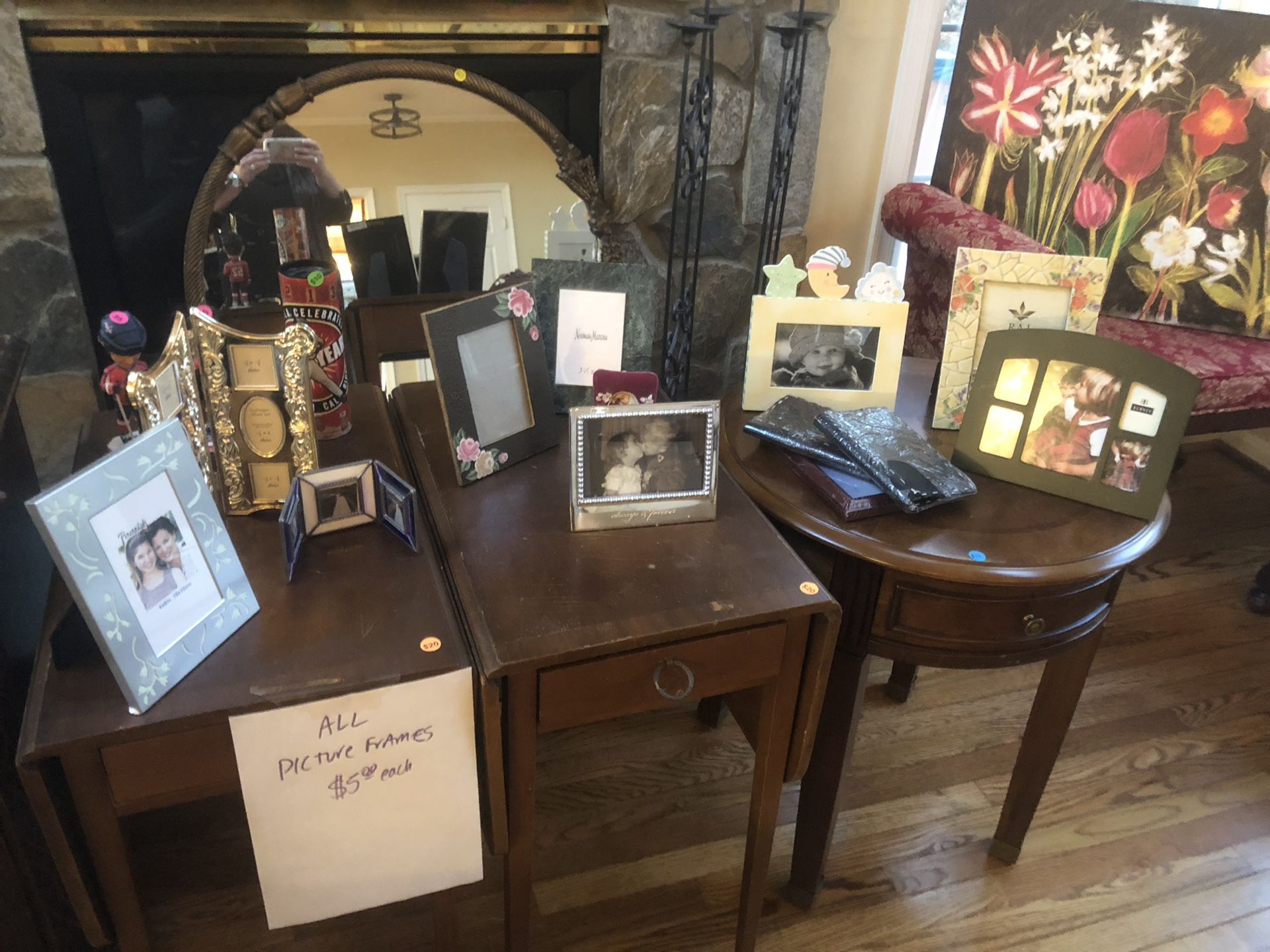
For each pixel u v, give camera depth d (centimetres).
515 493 115
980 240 176
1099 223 198
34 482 131
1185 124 188
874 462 115
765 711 110
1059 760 168
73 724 81
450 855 102
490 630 94
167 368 93
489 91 158
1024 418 121
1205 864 150
